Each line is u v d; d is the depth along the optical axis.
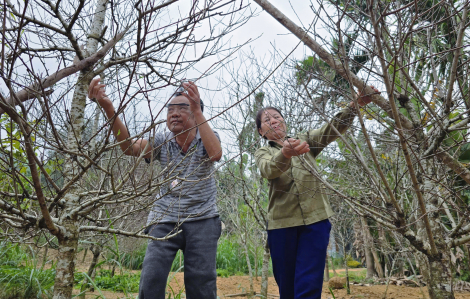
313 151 2.60
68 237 1.63
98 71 1.83
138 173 2.30
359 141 2.77
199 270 2.31
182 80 1.95
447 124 1.87
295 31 1.93
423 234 2.51
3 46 1.22
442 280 1.97
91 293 4.39
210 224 2.39
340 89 2.04
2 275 3.58
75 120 1.76
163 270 2.29
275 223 2.55
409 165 1.78
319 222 2.44
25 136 1.25
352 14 2.03
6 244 4.04
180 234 2.35
